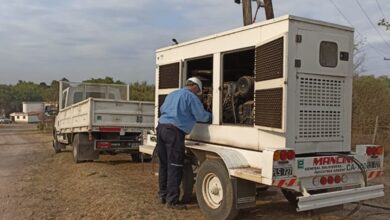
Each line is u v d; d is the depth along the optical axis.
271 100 5.63
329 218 6.47
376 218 6.50
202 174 6.41
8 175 11.55
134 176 10.27
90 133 12.61
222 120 6.78
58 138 16.89
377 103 18.27
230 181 5.87
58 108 17.02
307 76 5.64
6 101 121.62
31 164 13.88
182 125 6.88
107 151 13.03
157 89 8.49
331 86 5.91
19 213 7.43
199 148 6.57
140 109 13.05
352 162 5.97
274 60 5.57
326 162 5.71
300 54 5.55
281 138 5.55
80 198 8.26
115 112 12.66
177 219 6.38
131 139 13.02
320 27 5.74
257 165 5.80
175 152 6.88
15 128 56.78
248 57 6.98
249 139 6.08
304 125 5.67
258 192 7.61
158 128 7.09
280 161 5.27
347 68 6.02
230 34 6.52
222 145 6.63
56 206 7.88
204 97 7.55
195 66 7.77
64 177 10.95
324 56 5.80
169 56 8.11
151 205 7.14
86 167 11.95
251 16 11.99
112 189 8.43
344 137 6.07
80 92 15.98
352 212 6.44
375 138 15.41
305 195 5.41
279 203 7.31
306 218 6.43
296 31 5.52
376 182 9.50
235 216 5.96
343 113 6.05
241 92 6.56
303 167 5.50
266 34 5.83
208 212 6.25
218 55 6.78
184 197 7.25
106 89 16.38
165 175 7.26
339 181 5.91
